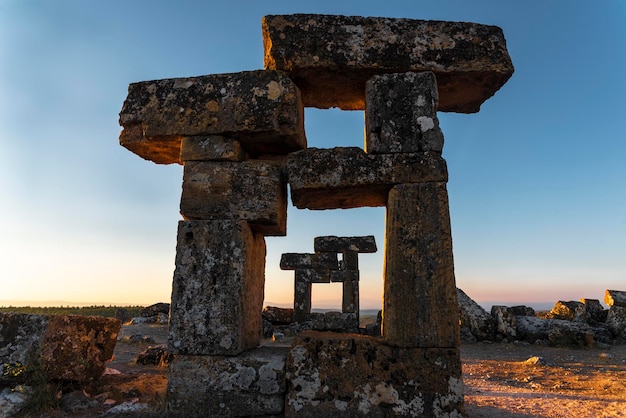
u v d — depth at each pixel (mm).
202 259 4270
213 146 4480
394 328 3953
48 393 4137
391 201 4180
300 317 16594
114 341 5074
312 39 4559
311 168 4312
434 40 4621
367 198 4645
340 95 5078
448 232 4066
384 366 3869
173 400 3998
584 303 14898
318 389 3881
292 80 4730
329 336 4156
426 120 4312
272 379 3963
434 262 4023
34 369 4184
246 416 3945
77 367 4480
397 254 4078
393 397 3803
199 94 4574
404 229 4109
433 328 3898
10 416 3865
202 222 4352
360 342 3945
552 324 12500
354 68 4527
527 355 10227
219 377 4008
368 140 4395
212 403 3967
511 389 6184
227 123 4449
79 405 4188
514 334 12359
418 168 4207
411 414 3762
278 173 4512
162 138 4617
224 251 4273
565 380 7000
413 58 4551
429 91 4371
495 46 4637
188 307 4180
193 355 4098
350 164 4273
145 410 4059
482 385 6578
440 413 3740
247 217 4375
